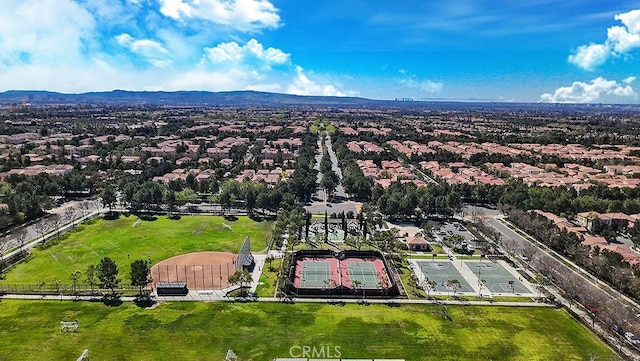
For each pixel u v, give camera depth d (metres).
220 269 162.62
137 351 110.12
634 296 143.75
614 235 198.00
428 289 147.38
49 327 120.50
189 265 165.88
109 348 111.12
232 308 133.12
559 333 121.44
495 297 142.62
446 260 175.75
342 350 111.62
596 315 128.50
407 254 182.00
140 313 129.38
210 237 198.50
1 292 140.75
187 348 111.88
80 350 110.19
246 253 168.50
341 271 164.88
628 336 118.69
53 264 163.38
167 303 136.00
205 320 125.69
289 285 144.12
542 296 143.62
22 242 180.50
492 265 170.75
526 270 165.75
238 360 107.00
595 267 161.88
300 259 176.88
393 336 118.56
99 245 184.25
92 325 121.94
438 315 130.25
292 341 115.44
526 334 120.56
